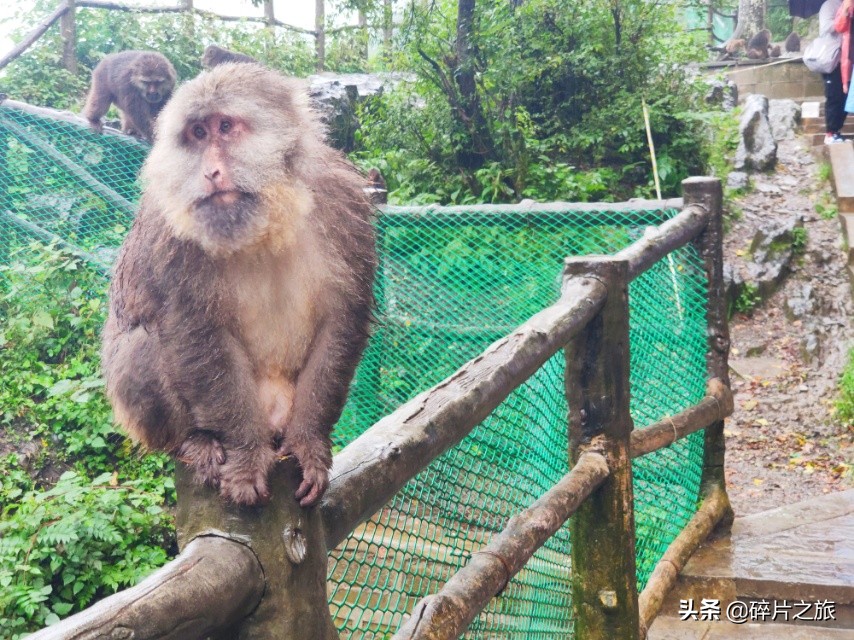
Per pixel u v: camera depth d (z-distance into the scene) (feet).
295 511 2.79
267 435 3.74
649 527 7.38
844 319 14.69
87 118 13.79
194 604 2.34
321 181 4.11
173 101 3.89
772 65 24.44
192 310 3.76
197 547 2.61
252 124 3.82
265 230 3.73
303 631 2.75
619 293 5.63
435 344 9.21
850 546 8.24
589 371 5.64
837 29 17.25
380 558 4.38
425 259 9.23
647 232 7.39
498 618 4.80
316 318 4.02
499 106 15.81
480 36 15.38
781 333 14.70
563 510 4.88
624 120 16.60
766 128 18.69
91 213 11.57
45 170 11.62
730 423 12.85
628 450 5.78
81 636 2.03
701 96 18.51
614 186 16.35
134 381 4.22
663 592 7.09
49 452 10.62
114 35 20.65
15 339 11.43
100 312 11.48
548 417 5.71
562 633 5.86
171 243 3.79
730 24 39.24
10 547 8.84
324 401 3.75
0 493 10.03
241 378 3.76
